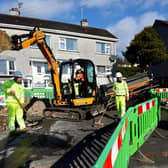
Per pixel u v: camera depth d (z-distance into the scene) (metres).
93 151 4.17
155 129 5.74
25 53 17.70
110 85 9.20
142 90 10.41
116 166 2.14
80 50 21.05
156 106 5.99
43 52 7.65
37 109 9.89
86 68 7.97
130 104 10.46
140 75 10.37
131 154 3.76
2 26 16.36
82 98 7.55
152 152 4.05
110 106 9.25
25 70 17.69
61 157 3.91
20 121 5.86
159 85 11.14
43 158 3.88
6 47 6.09
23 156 4.00
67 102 7.62
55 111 7.78
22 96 5.94
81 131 5.78
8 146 4.61
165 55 20.56
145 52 20.14
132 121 3.80
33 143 4.78
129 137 3.53
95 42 22.09
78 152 4.14
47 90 14.38
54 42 19.28
